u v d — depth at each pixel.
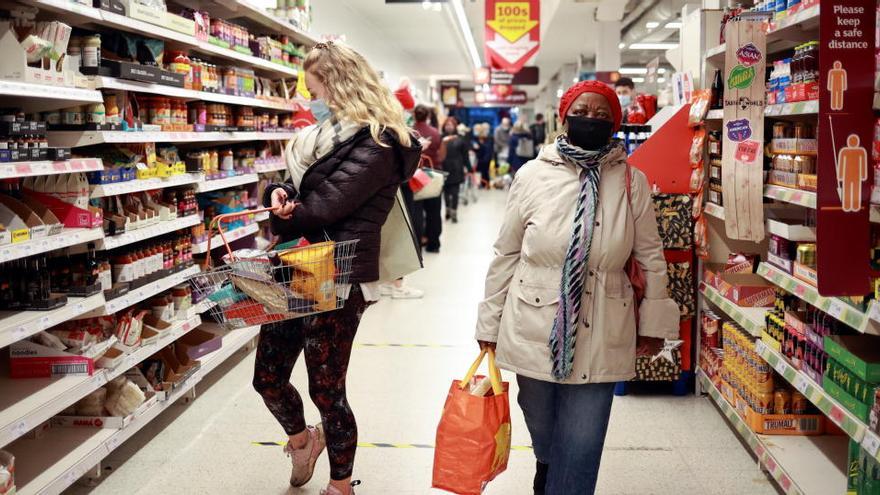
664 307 2.46
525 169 2.49
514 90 31.28
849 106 2.25
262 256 2.44
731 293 3.81
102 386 3.28
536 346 2.38
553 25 15.52
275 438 3.67
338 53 2.70
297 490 3.14
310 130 2.74
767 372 3.33
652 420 3.94
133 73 3.32
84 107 3.09
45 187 3.03
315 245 2.46
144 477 3.24
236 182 4.70
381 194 2.75
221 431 3.76
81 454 2.96
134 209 3.55
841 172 2.26
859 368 2.41
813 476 2.91
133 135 3.33
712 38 3.99
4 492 2.47
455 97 33.19
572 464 2.41
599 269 2.36
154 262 3.66
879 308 2.18
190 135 3.98
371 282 2.78
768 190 3.30
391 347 5.36
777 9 3.23
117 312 3.51
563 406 2.45
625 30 16.48
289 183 2.81
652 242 2.45
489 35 11.34
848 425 2.45
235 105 4.88
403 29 16.28
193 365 3.98
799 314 3.06
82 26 3.56
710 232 4.21
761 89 3.33
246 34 4.93
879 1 2.27
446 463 2.43
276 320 2.51
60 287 3.06
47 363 3.03
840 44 2.23
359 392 4.39
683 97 4.40
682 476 3.27
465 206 16.66
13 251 2.53
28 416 2.61
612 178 2.40
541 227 2.37
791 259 3.22
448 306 6.71
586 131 2.36
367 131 2.65
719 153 3.94
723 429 3.82
